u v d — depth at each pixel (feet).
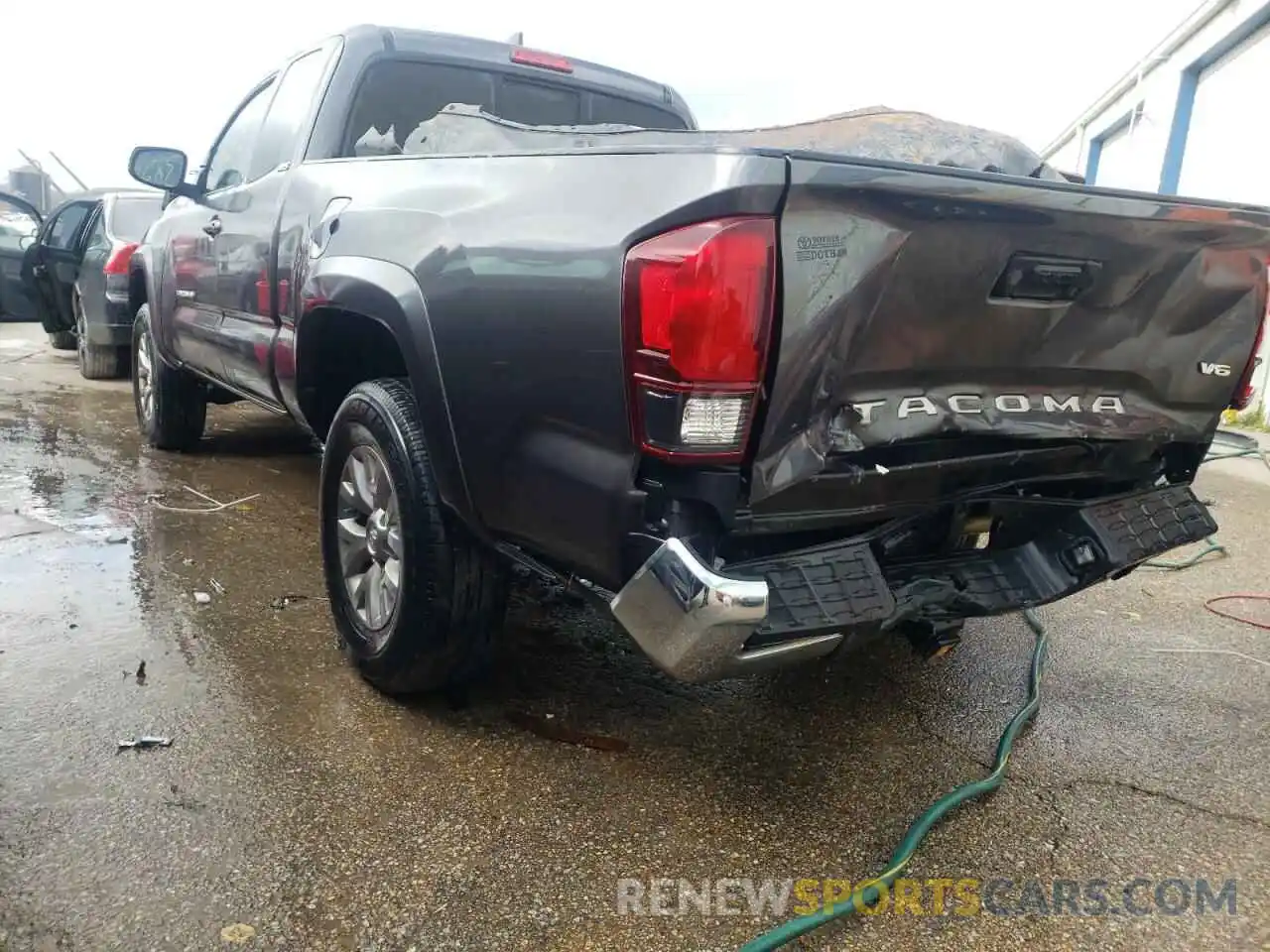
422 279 8.22
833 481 6.91
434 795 7.91
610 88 14.19
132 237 26.09
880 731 9.62
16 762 7.89
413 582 8.57
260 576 12.41
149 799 7.54
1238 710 10.54
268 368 12.19
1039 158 9.06
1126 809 8.46
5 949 5.95
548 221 7.17
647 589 6.45
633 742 9.01
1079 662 11.71
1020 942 6.72
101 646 10.09
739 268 6.00
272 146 13.44
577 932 6.50
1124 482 9.45
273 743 8.50
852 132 8.45
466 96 12.87
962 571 8.44
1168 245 7.86
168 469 17.60
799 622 6.71
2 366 30.12
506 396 7.43
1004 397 7.86
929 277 6.84
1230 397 9.21
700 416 6.17
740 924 6.68
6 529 13.58
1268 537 18.04
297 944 6.20
